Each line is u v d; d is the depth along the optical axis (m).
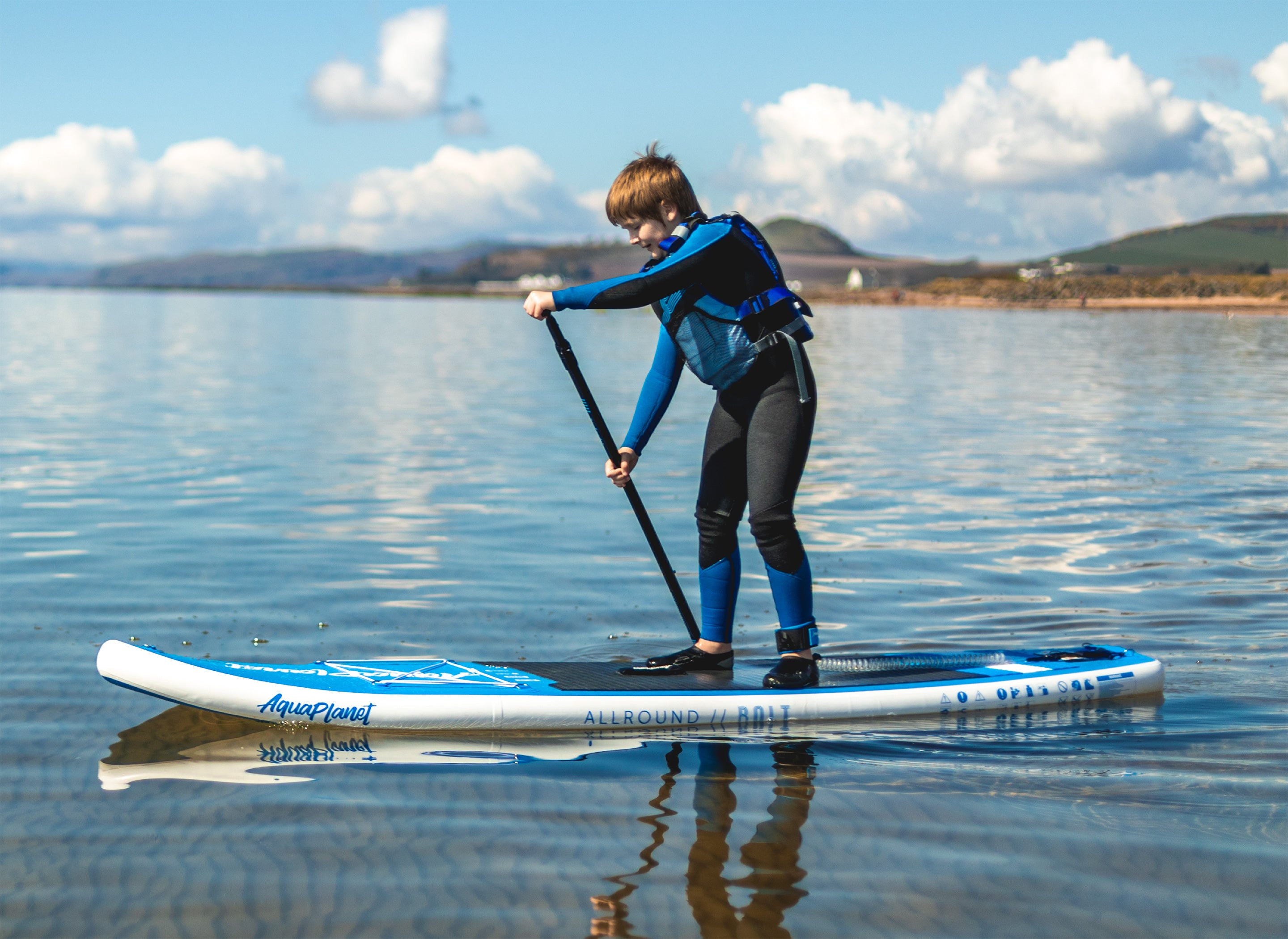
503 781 2.76
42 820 2.46
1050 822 2.47
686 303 3.29
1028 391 15.98
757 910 2.05
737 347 3.29
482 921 2.00
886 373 20.11
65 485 7.77
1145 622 4.45
